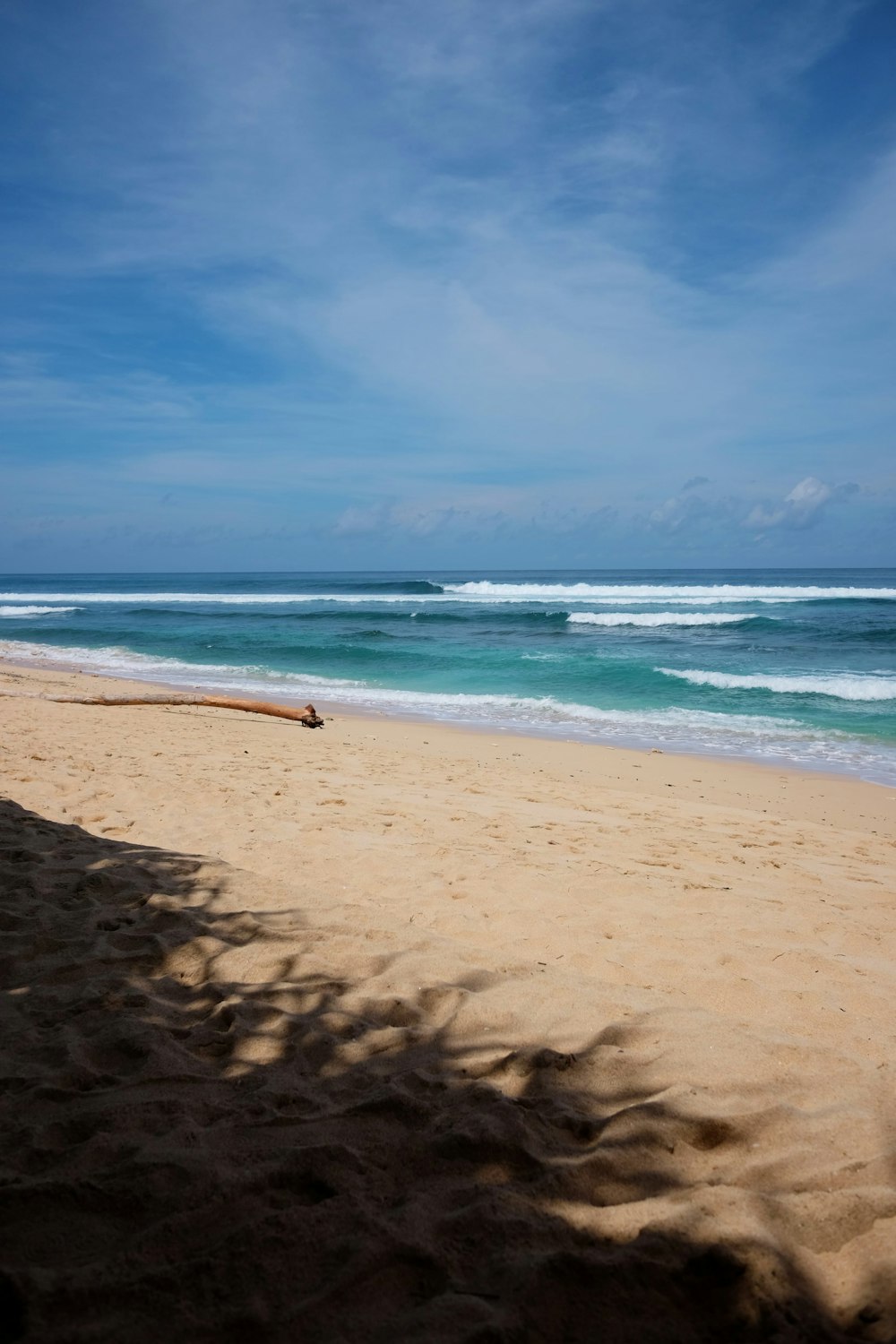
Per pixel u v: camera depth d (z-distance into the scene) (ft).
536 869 17.42
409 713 51.93
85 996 10.68
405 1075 9.04
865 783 33.91
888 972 12.85
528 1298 5.97
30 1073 8.89
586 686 62.23
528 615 118.93
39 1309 5.81
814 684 58.85
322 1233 6.56
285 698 57.26
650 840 21.90
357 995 10.96
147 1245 6.46
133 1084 8.75
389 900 15.23
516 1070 9.24
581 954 13.02
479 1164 7.56
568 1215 6.91
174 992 11.12
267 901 14.28
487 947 13.33
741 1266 6.21
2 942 12.21
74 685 58.59
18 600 219.82
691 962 12.84
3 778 23.56
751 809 29.27
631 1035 10.05
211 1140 7.80
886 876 19.94
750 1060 9.47
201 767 27.89
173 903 13.99
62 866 15.49
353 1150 7.65
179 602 201.57
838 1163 7.60
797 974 12.53
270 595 235.40
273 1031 10.02
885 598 158.92
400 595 215.31
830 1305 6.04
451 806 24.31
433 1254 6.37
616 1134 7.92
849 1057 9.57
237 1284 6.10
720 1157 7.81
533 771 34.35
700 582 306.55
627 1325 5.81
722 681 61.67
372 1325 5.77
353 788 25.96
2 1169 7.28
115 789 23.07
